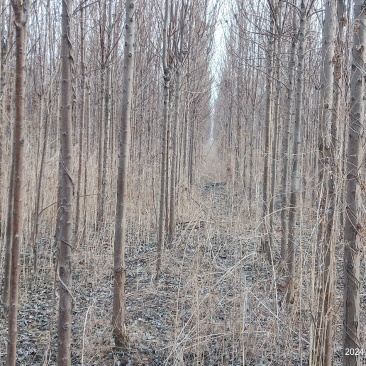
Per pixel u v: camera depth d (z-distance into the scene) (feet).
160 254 22.24
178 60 28.68
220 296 15.47
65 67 9.27
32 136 25.85
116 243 14.83
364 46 9.78
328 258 11.03
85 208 24.81
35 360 13.88
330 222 10.99
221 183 59.82
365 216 10.06
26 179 23.00
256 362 13.43
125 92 14.76
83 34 25.18
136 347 14.89
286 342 12.89
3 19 17.52
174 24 25.68
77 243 24.09
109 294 19.62
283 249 19.07
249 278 17.08
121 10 26.53
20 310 17.76
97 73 32.22
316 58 27.89
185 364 13.50
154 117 40.19
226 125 63.62
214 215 20.54
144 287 20.39
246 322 14.43
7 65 19.27
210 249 16.38
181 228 29.73
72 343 14.83
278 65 23.79
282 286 17.51
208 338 13.37
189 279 14.98
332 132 10.92
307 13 18.74
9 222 16.71
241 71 41.65
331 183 11.07
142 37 30.25
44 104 23.44
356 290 9.91
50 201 26.09
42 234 25.52
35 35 21.61
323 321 11.04
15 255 9.52
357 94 9.83
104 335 15.08
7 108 22.06
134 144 32.81
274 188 25.86
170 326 16.07
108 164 31.22
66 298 9.43
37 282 20.99
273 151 28.55
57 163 27.25
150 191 32.40
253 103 37.42
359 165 9.82
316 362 10.91
